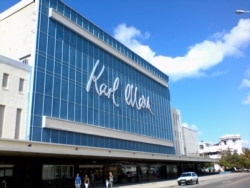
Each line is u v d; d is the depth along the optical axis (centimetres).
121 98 5147
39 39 3550
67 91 3828
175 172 7138
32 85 3322
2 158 2956
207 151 15238
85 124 4019
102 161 4475
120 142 4850
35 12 3641
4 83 3106
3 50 3869
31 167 3247
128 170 5122
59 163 3644
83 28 4381
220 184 3712
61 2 4031
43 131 3338
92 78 4375
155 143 6097
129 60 5644
